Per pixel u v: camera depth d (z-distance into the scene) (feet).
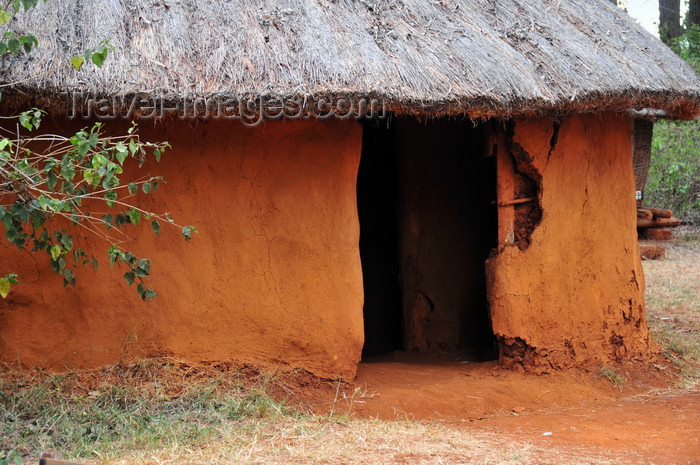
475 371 23.21
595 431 18.29
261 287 20.18
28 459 15.11
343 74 18.67
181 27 19.53
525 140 22.67
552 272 23.18
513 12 23.84
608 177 24.36
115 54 18.16
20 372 18.92
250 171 20.20
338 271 20.57
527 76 20.56
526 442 16.87
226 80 18.15
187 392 18.76
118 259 19.43
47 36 18.12
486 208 27.27
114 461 14.85
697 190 63.67
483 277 27.17
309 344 20.35
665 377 24.09
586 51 22.59
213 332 19.90
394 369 22.97
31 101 17.39
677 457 15.97
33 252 17.54
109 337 19.38
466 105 19.27
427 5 22.76
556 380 22.68
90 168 15.67
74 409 17.58
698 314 32.73
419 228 26.73
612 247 24.36
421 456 15.23
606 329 24.07
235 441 16.12
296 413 18.34
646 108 24.02
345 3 21.80
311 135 20.44
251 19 20.31
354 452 15.44
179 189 19.83
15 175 15.49
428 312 26.84
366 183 29.81
